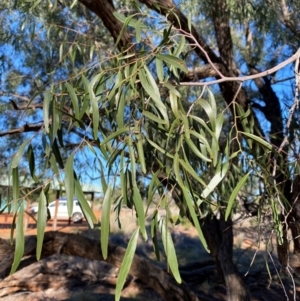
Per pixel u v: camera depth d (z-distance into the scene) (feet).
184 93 12.91
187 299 16.08
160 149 4.54
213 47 17.57
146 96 5.13
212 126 4.82
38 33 14.06
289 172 7.36
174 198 6.77
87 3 11.16
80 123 4.47
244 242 35.50
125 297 29.27
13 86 16.79
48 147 4.34
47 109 4.30
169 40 5.37
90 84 4.58
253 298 26.45
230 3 12.94
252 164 6.74
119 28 11.34
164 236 4.12
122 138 4.88
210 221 18.53
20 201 4.04
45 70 15.66
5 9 14.29
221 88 13.85
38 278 30.53
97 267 33.06
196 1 13.52
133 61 4.80
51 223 36.58
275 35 15.97
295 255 13.61
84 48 10.93
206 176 8.31
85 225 36.88
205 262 31.32
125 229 36.42
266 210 7.84
